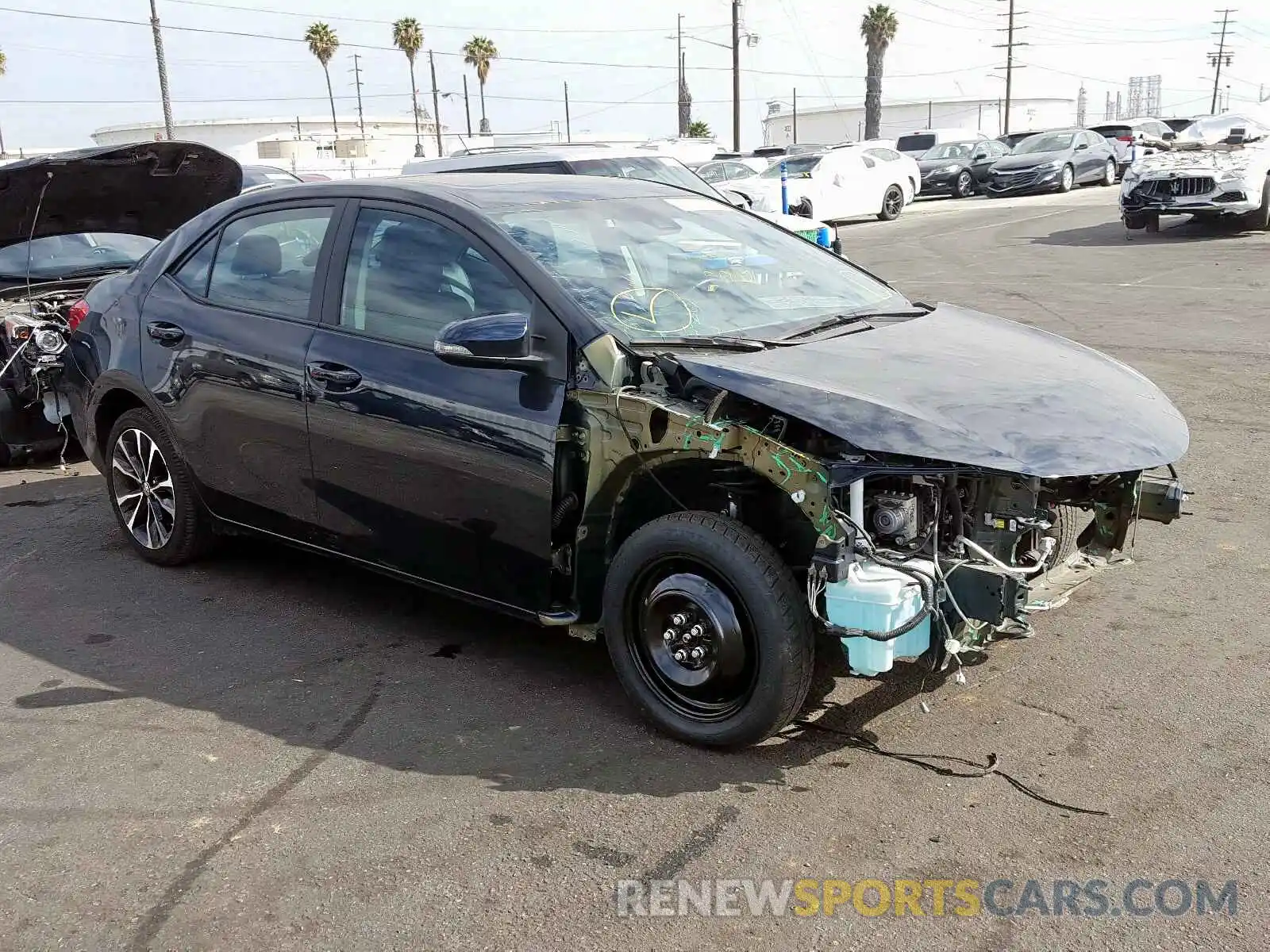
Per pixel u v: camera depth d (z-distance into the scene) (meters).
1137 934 2.73
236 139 73.44
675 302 4.02
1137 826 3.15
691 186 12.08
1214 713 3.76
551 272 3.86
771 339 3.93
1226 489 6.02
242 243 4.89
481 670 4.32
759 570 3.38
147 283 5.29
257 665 4.41
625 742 3.73
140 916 2.91
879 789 3.38
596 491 3.68
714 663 3.54
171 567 5.54
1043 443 3.27
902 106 76.19
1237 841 3.07
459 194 4.26
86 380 5.55
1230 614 4.52
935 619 3.37
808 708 3.90
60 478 7.31
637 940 2.76
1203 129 19.09
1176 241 16.88
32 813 3.40
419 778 3.54
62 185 6.54
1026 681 4.04
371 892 2.98
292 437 4.48
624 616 3.73
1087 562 3.88
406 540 4.23
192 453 5.02
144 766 3.66
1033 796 3.32
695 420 3.43
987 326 4.41
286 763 3.65
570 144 13.79
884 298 4.66
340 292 4.39
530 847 3.15
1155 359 9.08
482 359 3.73
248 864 3.12
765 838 3.16
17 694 4.21
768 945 2.74
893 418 3.27
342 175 36.31
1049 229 20.38
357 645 4.58
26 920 2.91
